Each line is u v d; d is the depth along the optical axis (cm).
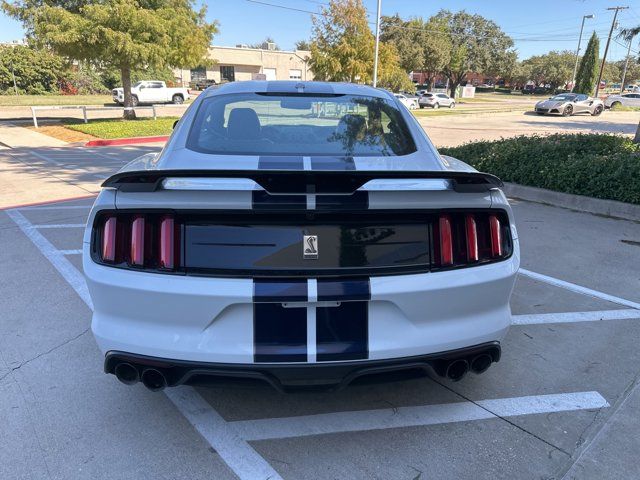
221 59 5869
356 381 234
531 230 627
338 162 262
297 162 259
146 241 221
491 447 251
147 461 238
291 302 216
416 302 226
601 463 240
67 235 583
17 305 398
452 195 227
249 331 220
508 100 6191
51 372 307
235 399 286
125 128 1859
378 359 226
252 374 221
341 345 223
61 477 227
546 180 778
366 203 215
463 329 237
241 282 215
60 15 1739
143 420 266
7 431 255
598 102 3116
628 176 681
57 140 1653
